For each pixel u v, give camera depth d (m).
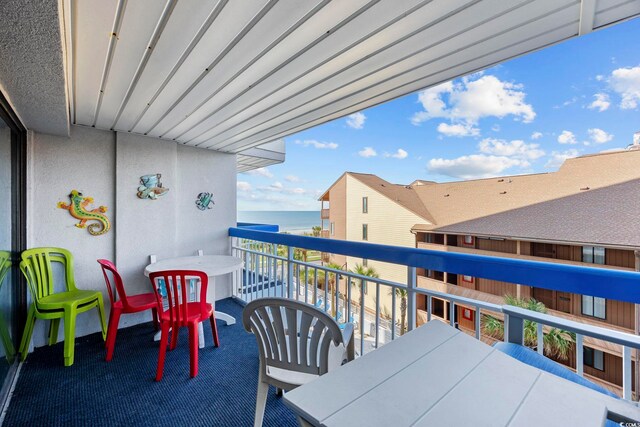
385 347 1.05
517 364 0.96
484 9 1.17
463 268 1.57
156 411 1.81
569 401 0.79
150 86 1.93
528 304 3.48
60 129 2.50
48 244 2.67
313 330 1.38
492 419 0.72
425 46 1.47
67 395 1.94
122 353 2.53
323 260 9.04
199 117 2.58
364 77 1.81
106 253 3.01
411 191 9.52
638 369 1.51
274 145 4.72
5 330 2.04
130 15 1.21
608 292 1.14
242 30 1.33
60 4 0.98
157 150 3.31
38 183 2.63
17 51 1.22
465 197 7.56
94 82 1.86
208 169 3.93
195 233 3.82
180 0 1.13
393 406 0.75
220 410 1.83
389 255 1.94
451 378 0.87
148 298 2.68
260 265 4.37
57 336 2.66
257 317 1.50
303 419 0.74
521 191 6.36
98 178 2.96
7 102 1.81
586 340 3.20
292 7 1.17
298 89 1.99
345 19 1.25
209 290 2.81
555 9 1.17
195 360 2.19
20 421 1.71
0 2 0.89
